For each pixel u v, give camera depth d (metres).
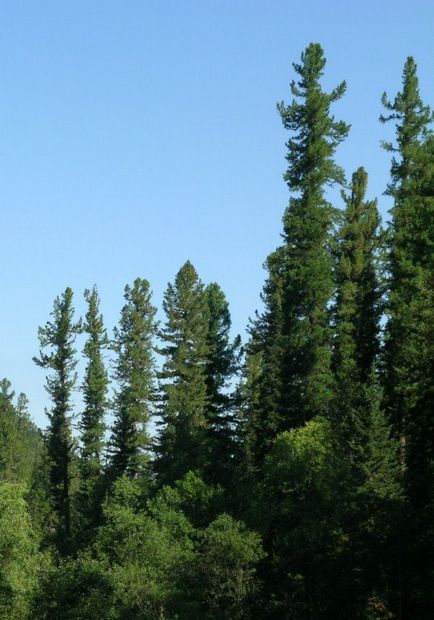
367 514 33.69
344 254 55.69
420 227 43.81
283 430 53.31
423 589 29.81
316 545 34.34
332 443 41.75
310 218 55.66
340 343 52.41
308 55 57.38
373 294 53.66
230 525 38.97
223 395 65.38
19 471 97.75
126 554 41.31
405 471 38.59
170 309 66.31
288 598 35.06
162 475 57.62
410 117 53.91
